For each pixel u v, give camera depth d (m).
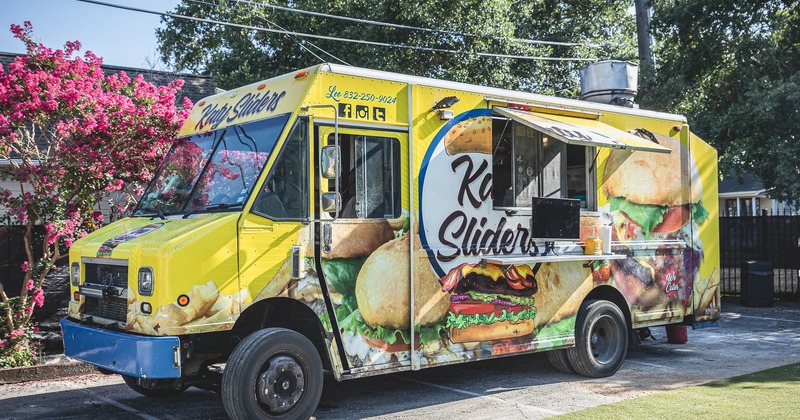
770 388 7.53
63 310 10.33
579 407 6.91
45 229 9.52
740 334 11.65
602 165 8.52
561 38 24.23
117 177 9.66
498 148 7.66
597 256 8.19
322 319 6.26
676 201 9.36
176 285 5.59
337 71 6.48
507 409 6.88
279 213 6.10
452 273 7.12
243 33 19.69
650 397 7.18
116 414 6.91
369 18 18.80
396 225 6.75
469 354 7.22
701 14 15.48
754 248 16.70
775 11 15.17
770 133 14.71
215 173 6.63
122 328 5.98
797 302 15.80
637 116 9.03
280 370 5.98
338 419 6.60
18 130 9.30
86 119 9.23
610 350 8.53
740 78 15.68
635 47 25.03
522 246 7.70
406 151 6.88
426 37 19.03
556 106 8.20
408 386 8.02
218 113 7.14
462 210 7.24
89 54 9.95
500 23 19.42
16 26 9.23
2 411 7.06
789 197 14.65
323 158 6.04
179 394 7.79
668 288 9.19
